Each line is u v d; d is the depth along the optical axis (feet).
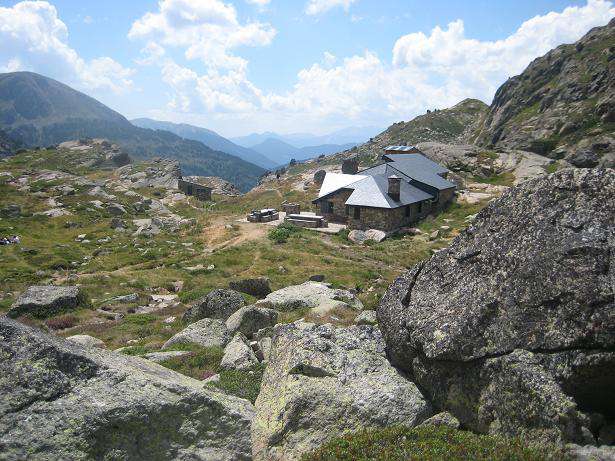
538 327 25.98
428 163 274.98
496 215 32.30
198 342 61.72
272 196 323.16
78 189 291.38
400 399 30.68
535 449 22.20
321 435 29.17
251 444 28.78
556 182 29.84
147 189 352.08
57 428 23.25
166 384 27.58
